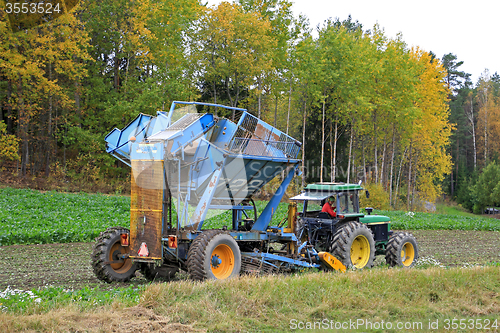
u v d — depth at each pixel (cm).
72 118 3412
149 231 866
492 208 6600
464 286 854
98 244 920
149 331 558
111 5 3444
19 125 3097
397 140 5159
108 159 3384
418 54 4869
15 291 717
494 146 7838
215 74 3469
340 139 4588
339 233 1106
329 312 686
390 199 4797
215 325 596
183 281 754
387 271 906
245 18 3319
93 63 3609
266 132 1048
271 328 612
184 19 3338
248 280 764
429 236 2356
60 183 3131
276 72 3766
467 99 8594
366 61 4019
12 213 2036
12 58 2611
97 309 628
